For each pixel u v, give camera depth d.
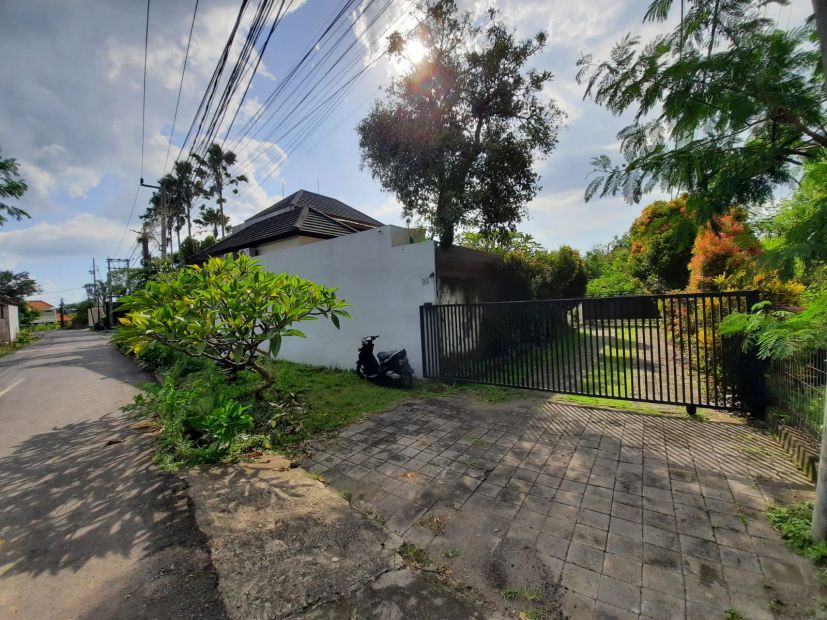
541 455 3.49
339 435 4.23
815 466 2.71
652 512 2.51
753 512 2.44
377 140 7.91
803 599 1.75
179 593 1.97
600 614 1.75
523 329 5.79
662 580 1.92
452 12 7.29
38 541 2.45
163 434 4.29
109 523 2.64
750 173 2.19
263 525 2.56
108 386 7.74
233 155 14.04
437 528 2.46
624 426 4.12
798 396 3.31
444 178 7.66
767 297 5.14
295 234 9.97
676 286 13.63
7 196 9.77
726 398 4.47
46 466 3.66
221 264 5.25
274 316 4.77
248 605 1.87
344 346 8.00
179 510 2.79
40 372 9.98
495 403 5.26
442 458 3.53
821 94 1.97
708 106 2.17
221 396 4.48
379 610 1.82
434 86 7.50
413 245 6.82
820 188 2.26
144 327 4.24
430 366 6.66
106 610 1.86
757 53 2.00
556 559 2.12
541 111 8.03
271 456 3.74
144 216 23.62
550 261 11.70
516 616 1.76
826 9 1.76
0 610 1.87
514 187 8.43
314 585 2.00
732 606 1.75
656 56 2.31
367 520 2.59
